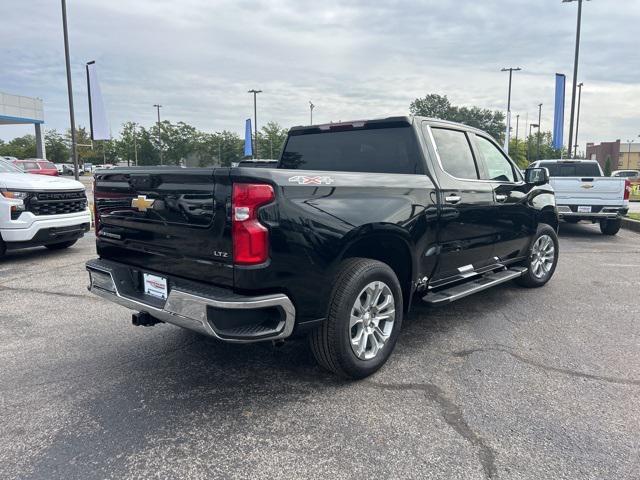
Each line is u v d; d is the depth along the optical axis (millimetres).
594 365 3869
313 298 3186
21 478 2484
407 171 4281
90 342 4363
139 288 3656
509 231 5363
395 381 3584
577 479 2479
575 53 21359
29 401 3281
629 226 12945
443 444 2783
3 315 5121
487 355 4066
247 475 2516
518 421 3025
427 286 4305
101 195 3891
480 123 86938
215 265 3012
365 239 3541
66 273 7055
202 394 3389
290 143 5141
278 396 3359
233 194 2869
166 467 2580
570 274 7152
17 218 7516
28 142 92500
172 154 69688
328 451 2721
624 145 87812
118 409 3180
